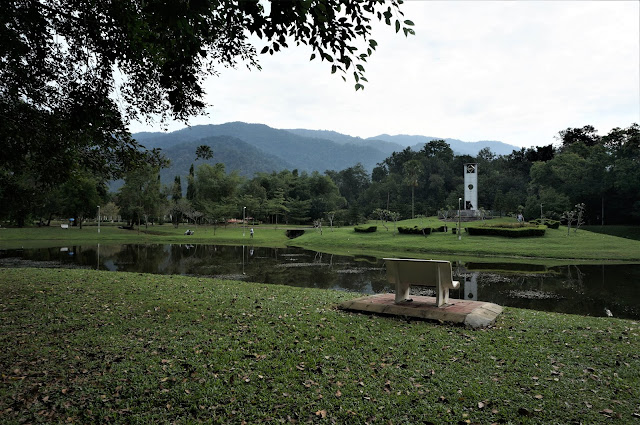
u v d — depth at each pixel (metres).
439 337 5.42
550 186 61.47
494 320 6.46
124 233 52.44
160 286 9.93
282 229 65.75
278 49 4.57
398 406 3.52
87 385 3.93
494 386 3.88
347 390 3.81
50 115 7.61
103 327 5.93
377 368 4.33
